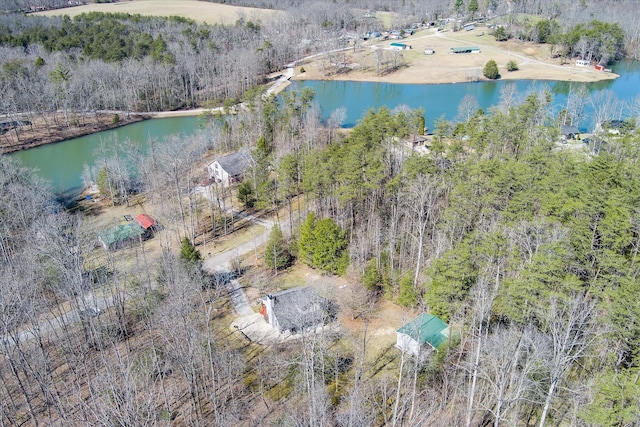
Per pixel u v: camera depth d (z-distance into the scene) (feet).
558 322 127.13
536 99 296.71
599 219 159.94
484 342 135.03
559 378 124.57
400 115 277.85
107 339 181.27
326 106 501.97
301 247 229.25
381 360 171.32
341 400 153.28
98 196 316.81
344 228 241.35
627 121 319.06
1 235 226.17
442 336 167.12
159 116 488.85
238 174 322.34
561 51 651.25
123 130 451.12
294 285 218.59
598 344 132.36
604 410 110.73
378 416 145.69
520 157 230.27
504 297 144.97
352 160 220.64
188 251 222.07
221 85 530.27
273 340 185.16
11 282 172.96
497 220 182.70
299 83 596.70
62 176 355.36
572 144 305.53
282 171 255.91
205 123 417.69
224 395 158.61
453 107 488.02
